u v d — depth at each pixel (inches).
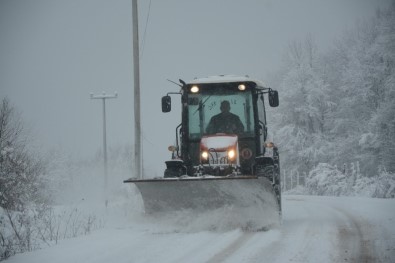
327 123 2279.8
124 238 522.0
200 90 713.6
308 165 2266.2
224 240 491.2
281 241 478.3
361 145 1919.3
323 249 432.5
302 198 1199.6
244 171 685.3
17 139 905.5
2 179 712.4
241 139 694.5
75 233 576.7
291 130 2304.4
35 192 837.2
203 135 700.7
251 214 571.5
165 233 557.6
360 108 2044.8
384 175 1348.4
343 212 738.2
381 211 719.1
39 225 613.9
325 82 2386.8
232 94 706.2
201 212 584.1
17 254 458.0
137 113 1050.1
